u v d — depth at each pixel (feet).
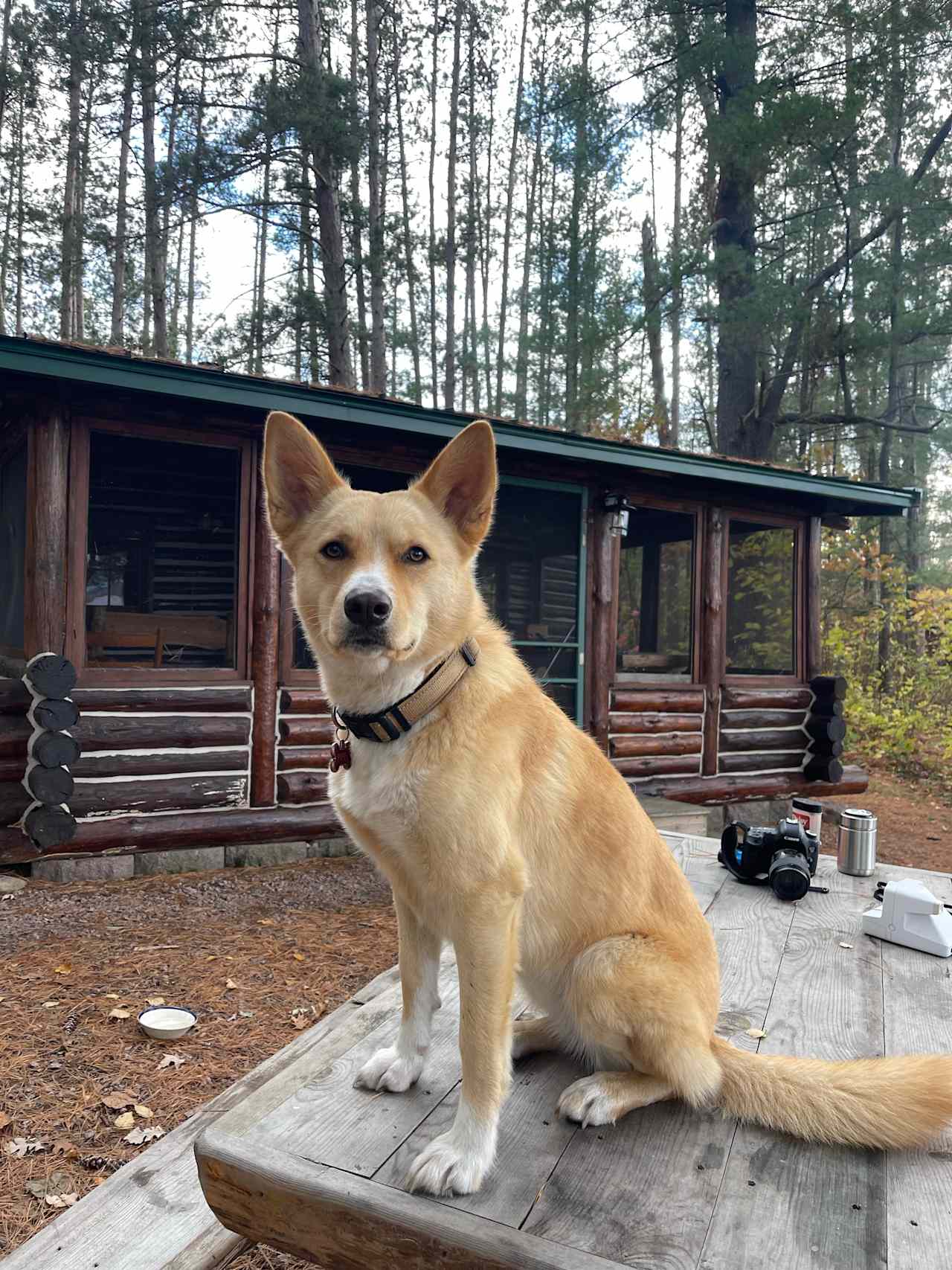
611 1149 5.32
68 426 18.31
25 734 17.92
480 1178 4.86
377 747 5.80
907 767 40.88
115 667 20.54
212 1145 5.10
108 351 16.53
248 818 20.29
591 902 6.30
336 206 53.72
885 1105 5.33
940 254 44.62
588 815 6.44
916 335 45.29
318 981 13.64
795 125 43.37
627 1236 4.44
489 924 5.48
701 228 60.34
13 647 20.57
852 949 8.52
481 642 6.61
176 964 14.08
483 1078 5.16
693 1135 5.50
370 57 67.41
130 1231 6.98
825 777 29.09
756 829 10.78
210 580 25.04
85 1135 9.16
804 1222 4.61
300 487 7.05
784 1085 5.61
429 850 5.60
